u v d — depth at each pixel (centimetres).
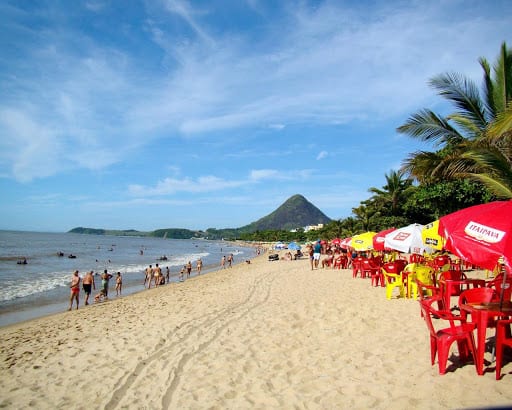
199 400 462
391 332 680
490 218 381
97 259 4916
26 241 9712
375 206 3778
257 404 441
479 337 441
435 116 1340
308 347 639
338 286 1366
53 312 1499
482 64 1283
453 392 410
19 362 695
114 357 668
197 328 831
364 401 418
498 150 962
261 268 3047
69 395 513
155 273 2338
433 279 1010
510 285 581
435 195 1898
